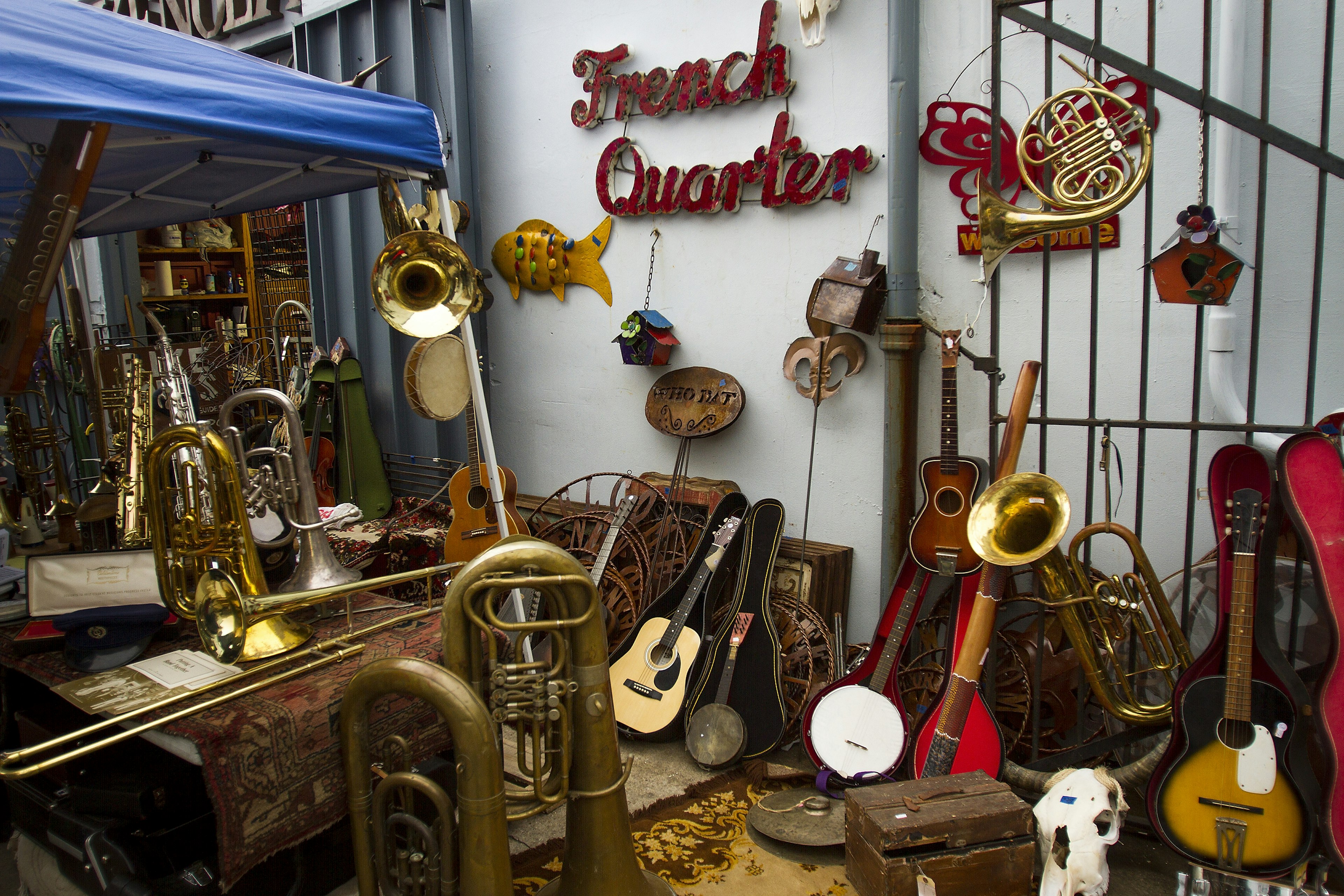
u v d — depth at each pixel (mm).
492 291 4332
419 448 4566
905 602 2691
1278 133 2139
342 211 4703
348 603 2270
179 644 2168
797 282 3354
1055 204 2207
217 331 5266
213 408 4578
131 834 1952
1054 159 2201
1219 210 2529
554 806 1810
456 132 4102
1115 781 2127
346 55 4586
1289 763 1987
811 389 3256
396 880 1799
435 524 4121
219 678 1919
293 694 1885
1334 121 2408
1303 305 2498
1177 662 2301
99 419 3436
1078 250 2785
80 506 2895
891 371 2988
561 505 3865
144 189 3127
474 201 4207
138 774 2020
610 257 3873
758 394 3508
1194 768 2068
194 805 2070
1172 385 2689
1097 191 2738
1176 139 2607
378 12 4344
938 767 2361
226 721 1749
